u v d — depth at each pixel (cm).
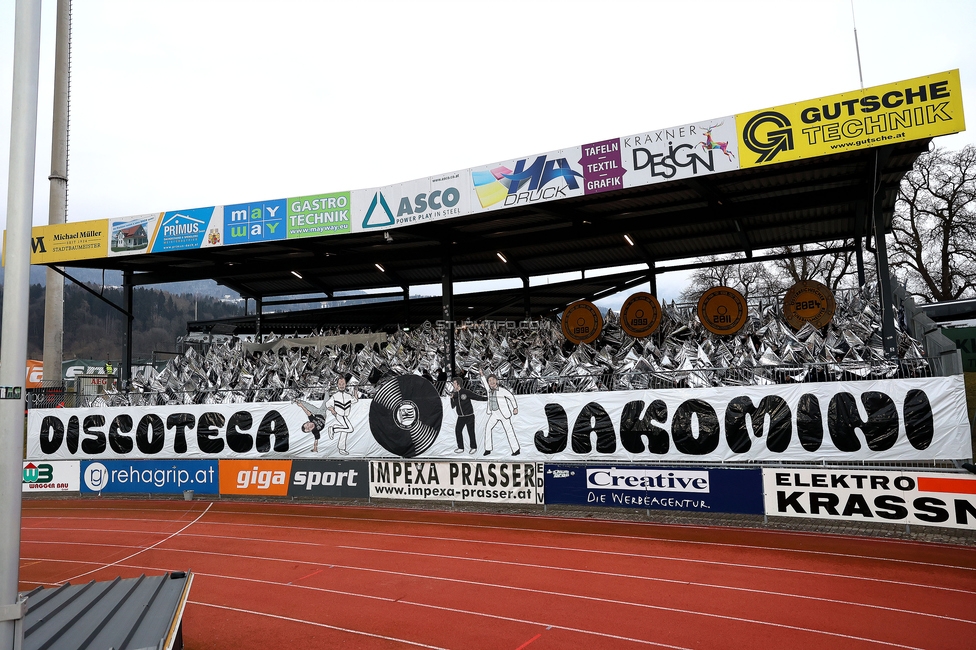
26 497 2016
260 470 1811
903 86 1198
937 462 1292
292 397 2091
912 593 885
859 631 770
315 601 964
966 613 809
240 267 2480
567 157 1523
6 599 419
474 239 2102
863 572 983
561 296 2919
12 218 452
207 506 1800
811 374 1623
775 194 1716
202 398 2311
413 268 2658
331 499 1775
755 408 1399
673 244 2323
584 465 1470
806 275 3734
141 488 1933
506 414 1638
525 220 1922
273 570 1148
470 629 828
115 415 2027
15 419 437
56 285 2747
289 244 2138
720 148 1356
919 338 1698
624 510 1469
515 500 1535
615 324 2408
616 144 1469
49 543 1430
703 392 1448
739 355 1858
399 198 1739
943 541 1109
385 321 3322
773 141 1306
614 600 913
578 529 1348
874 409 1302
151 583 730
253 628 859
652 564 1079
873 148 1276
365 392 1947
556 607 895
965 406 1237
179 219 1975
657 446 1482
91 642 530
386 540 1332
